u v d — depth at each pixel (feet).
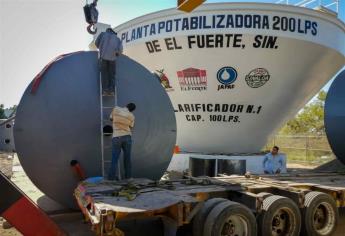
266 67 40.11
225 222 18.10
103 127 23.11
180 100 43.21
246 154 43.55
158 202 16.61
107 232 15.01
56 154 22.80
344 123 34.60
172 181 23.07
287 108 44.34
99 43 23.94
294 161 74.59
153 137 25.11
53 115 22.72
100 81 23.53
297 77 41.96
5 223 22.49
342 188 23.56
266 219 19.75
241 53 39.29
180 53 40.70
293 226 20.89
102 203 16.38
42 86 23.36
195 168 42.91
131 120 22.72
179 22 40.06
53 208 26.73
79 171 22.79
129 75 25.52
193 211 16.74
